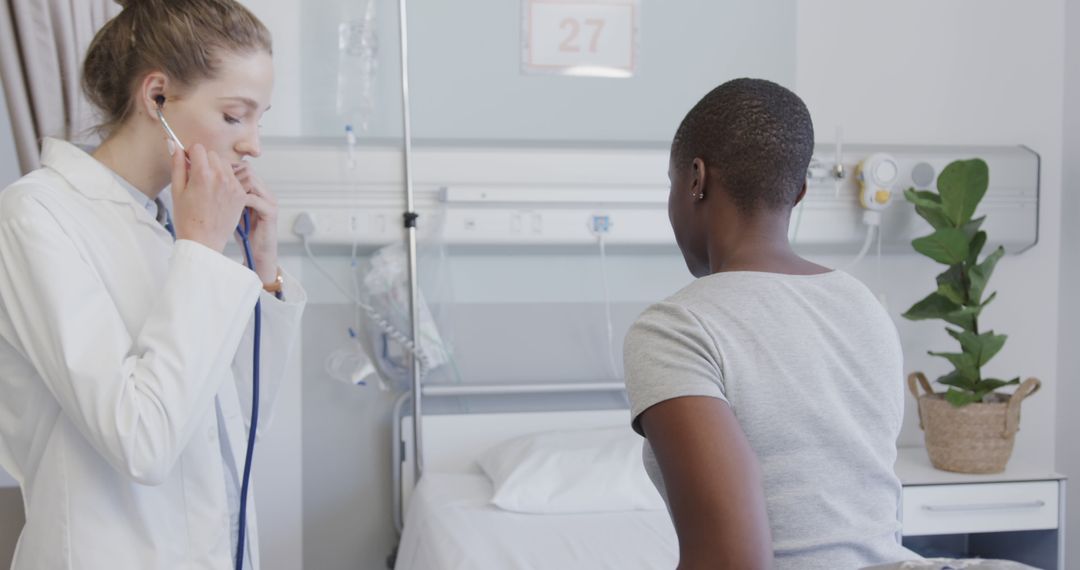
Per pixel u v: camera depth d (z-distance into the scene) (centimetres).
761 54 286
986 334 255
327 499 271
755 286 87
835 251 290
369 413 271
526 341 279
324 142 261
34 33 180
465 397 277
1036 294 301
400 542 249
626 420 277
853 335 89
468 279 275
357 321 269
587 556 192
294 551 271
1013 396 255
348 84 267
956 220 257
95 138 153
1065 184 297
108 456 104
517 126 278
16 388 116
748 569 73
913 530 249
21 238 106
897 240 282
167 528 118
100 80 120
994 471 258
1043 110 298
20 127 179
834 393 86
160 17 114
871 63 290
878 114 291
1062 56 298
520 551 194
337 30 266
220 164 113
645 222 271
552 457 237
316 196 257
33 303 106
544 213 267
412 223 257
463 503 231
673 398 79
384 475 273
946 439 259
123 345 107
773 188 91
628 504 228
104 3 204
